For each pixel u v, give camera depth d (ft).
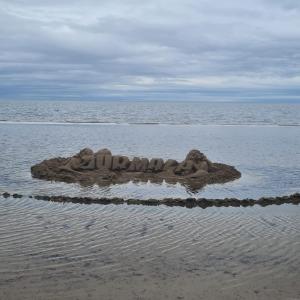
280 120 295.28
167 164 76.64
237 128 211.20
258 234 42.52
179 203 54.70
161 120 281.95
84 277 31.68
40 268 33.06
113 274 32.35
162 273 32.71
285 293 29.81
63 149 112.68
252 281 31.58
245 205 54.65
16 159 92.12
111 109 457.68
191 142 138.72
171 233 42.45
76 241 39.45
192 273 32.81
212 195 60.49
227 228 44.45
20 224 44.37
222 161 96.02
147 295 29.19
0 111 355.97
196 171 73.82
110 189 62.85
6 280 30.83
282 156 105.70
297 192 63.10
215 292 29.81
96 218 47.29
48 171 72.74
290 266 34.37
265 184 69.51
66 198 55.57
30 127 191.83
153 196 58.95
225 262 35.06
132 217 48.01
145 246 38.55
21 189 61.72
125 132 175.11
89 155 77.10
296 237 41.68
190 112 415.03
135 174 72.59
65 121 250.16
